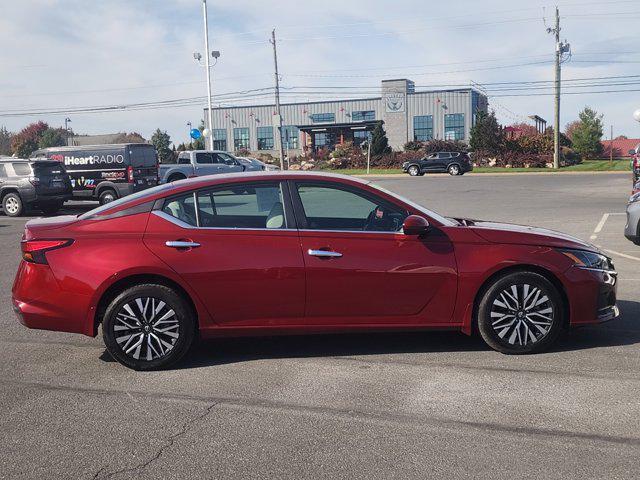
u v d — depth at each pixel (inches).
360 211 220.1
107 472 143.8
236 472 142.4
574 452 148.3
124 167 858.1
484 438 156.4
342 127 2477.9
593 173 1574.8
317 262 212.4
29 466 147.3
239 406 179.9
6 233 631.2
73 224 218.7
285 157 2640.3
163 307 211.5
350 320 216.1
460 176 1619.1
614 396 180.9
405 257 214.2
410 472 140.5
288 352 228.5
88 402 185.6
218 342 242.8
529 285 216.7
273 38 2161.7
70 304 211.3
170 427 167.0
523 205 809.5
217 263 211.2
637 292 312.0
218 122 2883.9
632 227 441.1
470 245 217.2
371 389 190.2
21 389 197.2
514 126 3196.4
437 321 217.9
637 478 136.3
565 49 1823.3
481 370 204.7
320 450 151.9
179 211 216.8
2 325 277.4
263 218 217.5
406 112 2568.9
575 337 239.0
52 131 3722.9
